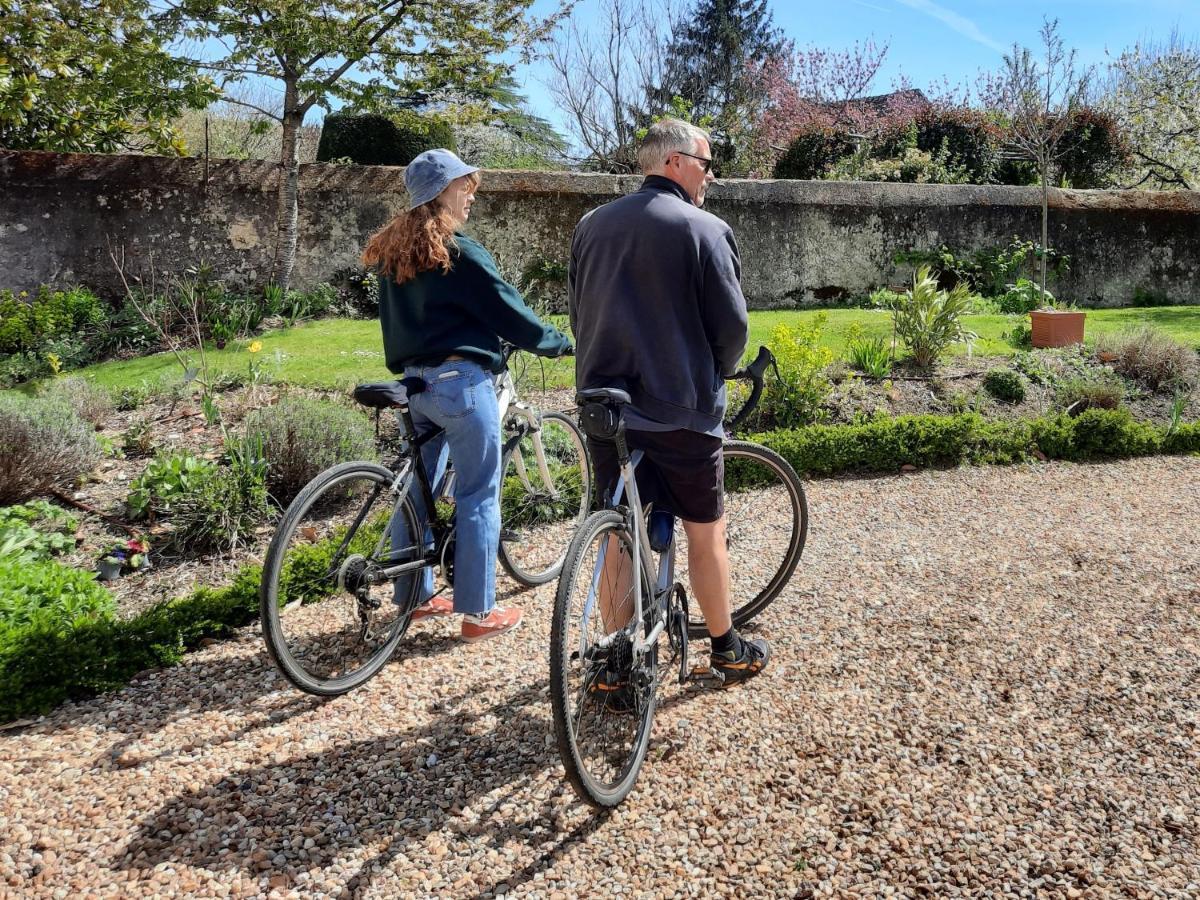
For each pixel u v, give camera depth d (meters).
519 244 10.87
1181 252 12.51
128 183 9.52
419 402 3.27
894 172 14.27
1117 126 16.08
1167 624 3.61
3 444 4.62
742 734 2.88
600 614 2.72
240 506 4.53
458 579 3.30
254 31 8.93
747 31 27.45
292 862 2.31
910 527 4.84
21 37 9.17
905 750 2.77
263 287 10.06
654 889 2.24
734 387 6.50
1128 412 6.51
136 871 2.28
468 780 2.66
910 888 2.22
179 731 2.93
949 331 7.36
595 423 2.55
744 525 4.83
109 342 8.56
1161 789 2.57
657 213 2.64
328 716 3.03
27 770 2.71
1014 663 3.30
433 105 13.33
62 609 3.54
